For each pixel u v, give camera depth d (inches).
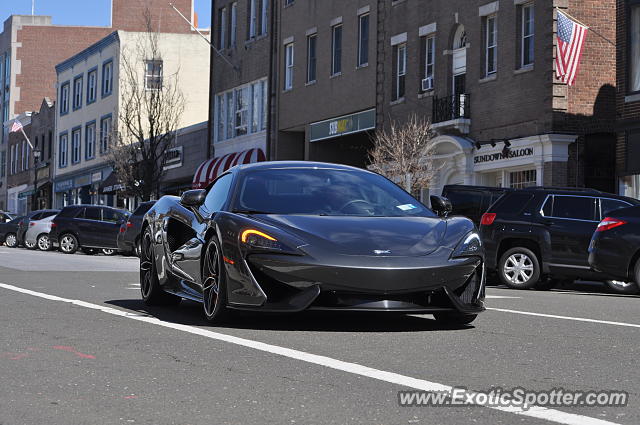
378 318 351.3
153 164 1764.3
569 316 375.2
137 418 180.5
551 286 687.1
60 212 1332.4
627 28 929.5
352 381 217.8
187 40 2244.1
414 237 315.3
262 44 1578.5
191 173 1846.7
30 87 3363.7
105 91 2340.1
